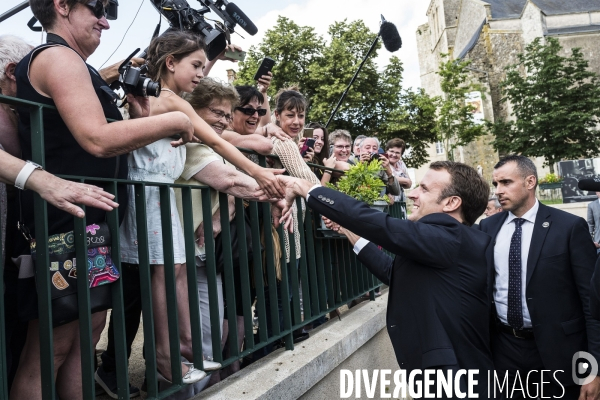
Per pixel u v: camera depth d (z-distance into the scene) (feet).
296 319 9.41
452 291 7.34
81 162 5.40
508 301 9.77
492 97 132.26
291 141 9.37
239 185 7.36
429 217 7.81
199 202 7.80
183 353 7.22
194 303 6.74
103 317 6.28
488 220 10.85
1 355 4.45
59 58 5.08
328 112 82.43
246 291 8.00
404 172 19.07
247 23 9.96
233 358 7.36
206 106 7.97
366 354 11.55
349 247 12.37
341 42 83.35
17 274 5.70
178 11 8.58
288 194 8.22
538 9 130.21
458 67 95.09
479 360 7.34
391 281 8.02
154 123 5.28
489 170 122.83
